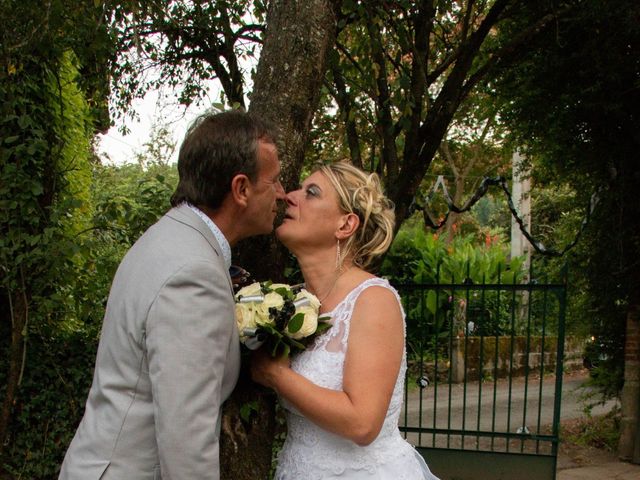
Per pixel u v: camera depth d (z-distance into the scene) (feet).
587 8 13.87
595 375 19.69
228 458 5.75
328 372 5.35
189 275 4.28
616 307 18.12
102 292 12.23
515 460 13.20
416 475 5.90
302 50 6.38
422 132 13.28
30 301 11.76
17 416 12.98
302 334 5.26
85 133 15.70
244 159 4.75
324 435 5.60
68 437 13.33
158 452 4.17
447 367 27.02
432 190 15.66
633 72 15.24
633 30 14.07
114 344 4.48
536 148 18.81
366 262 6.05
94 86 13.82
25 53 11.02
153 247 4.53
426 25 13.05
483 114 20.39
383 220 5.99
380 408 5.07
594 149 17.13
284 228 5.89
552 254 16.06
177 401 4.07
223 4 13.46
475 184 50.42
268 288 5.47
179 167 4.98
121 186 20.30
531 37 13.67
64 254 10.83
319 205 5.81
